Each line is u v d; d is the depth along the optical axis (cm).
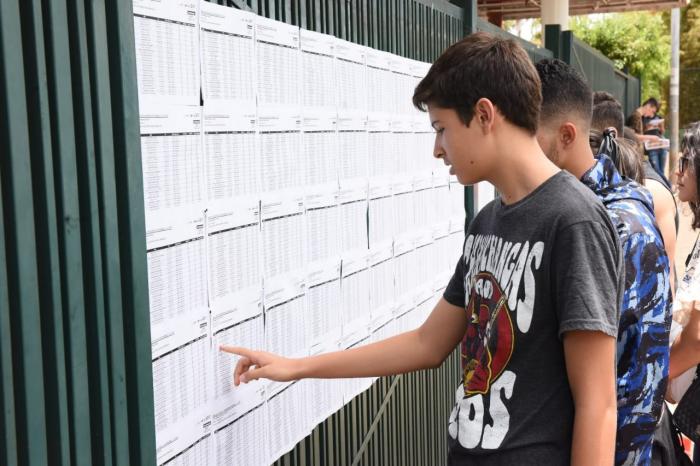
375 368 196
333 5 242
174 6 158
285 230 206
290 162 209
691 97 3553
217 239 175
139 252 145
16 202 122
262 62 193
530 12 1268
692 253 249
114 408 141
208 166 171
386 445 301
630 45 3019
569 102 221
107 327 140
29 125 126
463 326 195
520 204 161
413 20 322
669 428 240
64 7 131
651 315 203
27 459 125
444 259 352
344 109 243
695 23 3547
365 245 261
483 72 160
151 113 152
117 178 142
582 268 150
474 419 164
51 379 130
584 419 152
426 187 326
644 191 217
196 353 168
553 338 157
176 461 162
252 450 192
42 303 128
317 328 226
